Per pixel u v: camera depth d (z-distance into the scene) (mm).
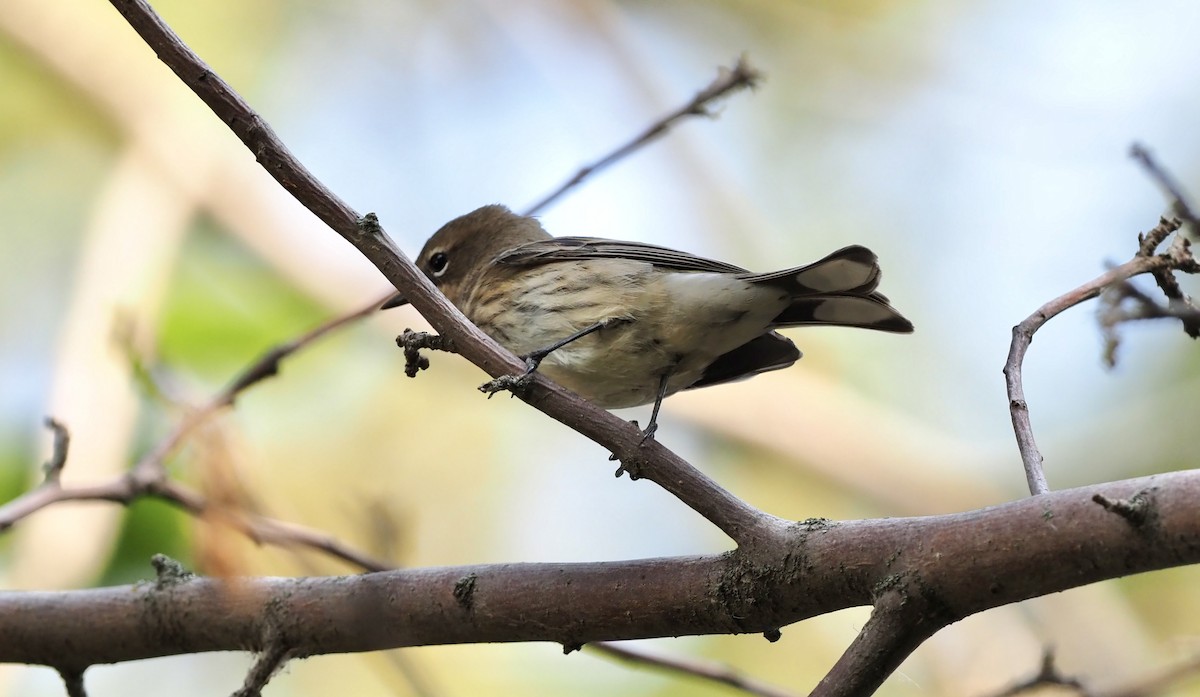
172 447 8094
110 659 7375
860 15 16500
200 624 7207
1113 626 12172
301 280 13172
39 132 13953
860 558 5805
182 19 14930
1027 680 8023
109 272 12070
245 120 6250
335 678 11500
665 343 9391
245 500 8078
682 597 6285
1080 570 5320
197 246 13203
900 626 5582
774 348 9938
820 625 12633
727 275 9180
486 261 11266
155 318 11859
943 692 11695
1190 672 7980
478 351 6527
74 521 9328
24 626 7375
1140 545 5164
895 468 13703
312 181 6371
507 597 6676
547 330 9656
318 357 13055
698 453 14039
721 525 6238
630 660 7973
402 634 6914
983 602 5523
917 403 14586
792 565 5992
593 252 9844
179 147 13508
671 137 15430
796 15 16609
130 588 7414
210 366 12156
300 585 7164
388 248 6480
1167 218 6871
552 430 14312
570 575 6609
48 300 13281
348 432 13203
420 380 13914
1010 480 13586
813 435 13891
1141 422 13305
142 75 13953
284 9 15445
